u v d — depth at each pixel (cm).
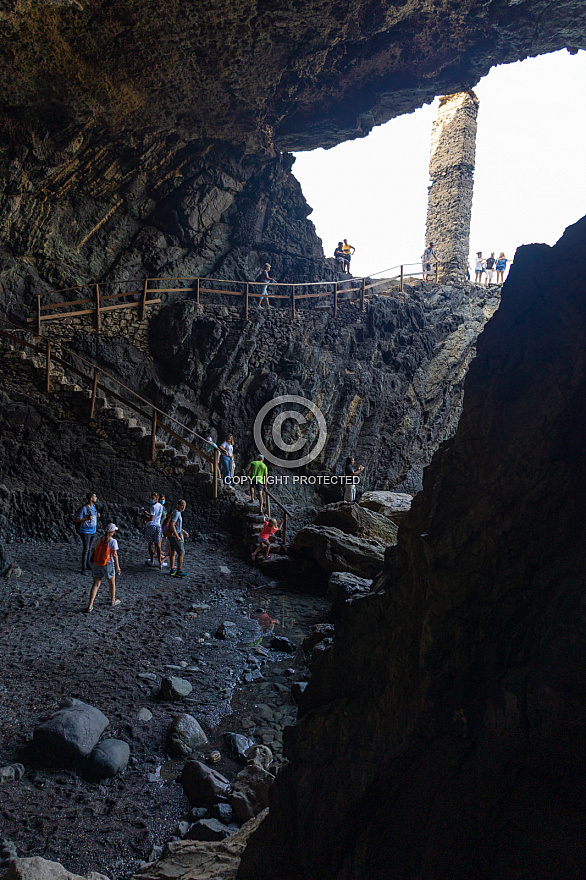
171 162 1759
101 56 1217
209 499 1291
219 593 995
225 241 1961
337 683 289
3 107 1345
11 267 1570
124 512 1208
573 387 210
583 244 226
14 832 417
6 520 1085
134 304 1697
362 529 1177
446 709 206
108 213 1733
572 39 1474
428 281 2286
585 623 166
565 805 153
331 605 946
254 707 641
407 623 248
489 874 159
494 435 234
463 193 2409
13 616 773
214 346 1716
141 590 946
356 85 1623
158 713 602
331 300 2008
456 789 181
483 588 211
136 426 1242
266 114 1652
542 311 231
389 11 1272
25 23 1071
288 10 1180
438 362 2172
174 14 1113
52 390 1177
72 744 502
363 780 227
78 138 1481
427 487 271
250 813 453
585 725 158
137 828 441
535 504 206
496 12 1352
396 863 186
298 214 2086
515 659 189
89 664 674
